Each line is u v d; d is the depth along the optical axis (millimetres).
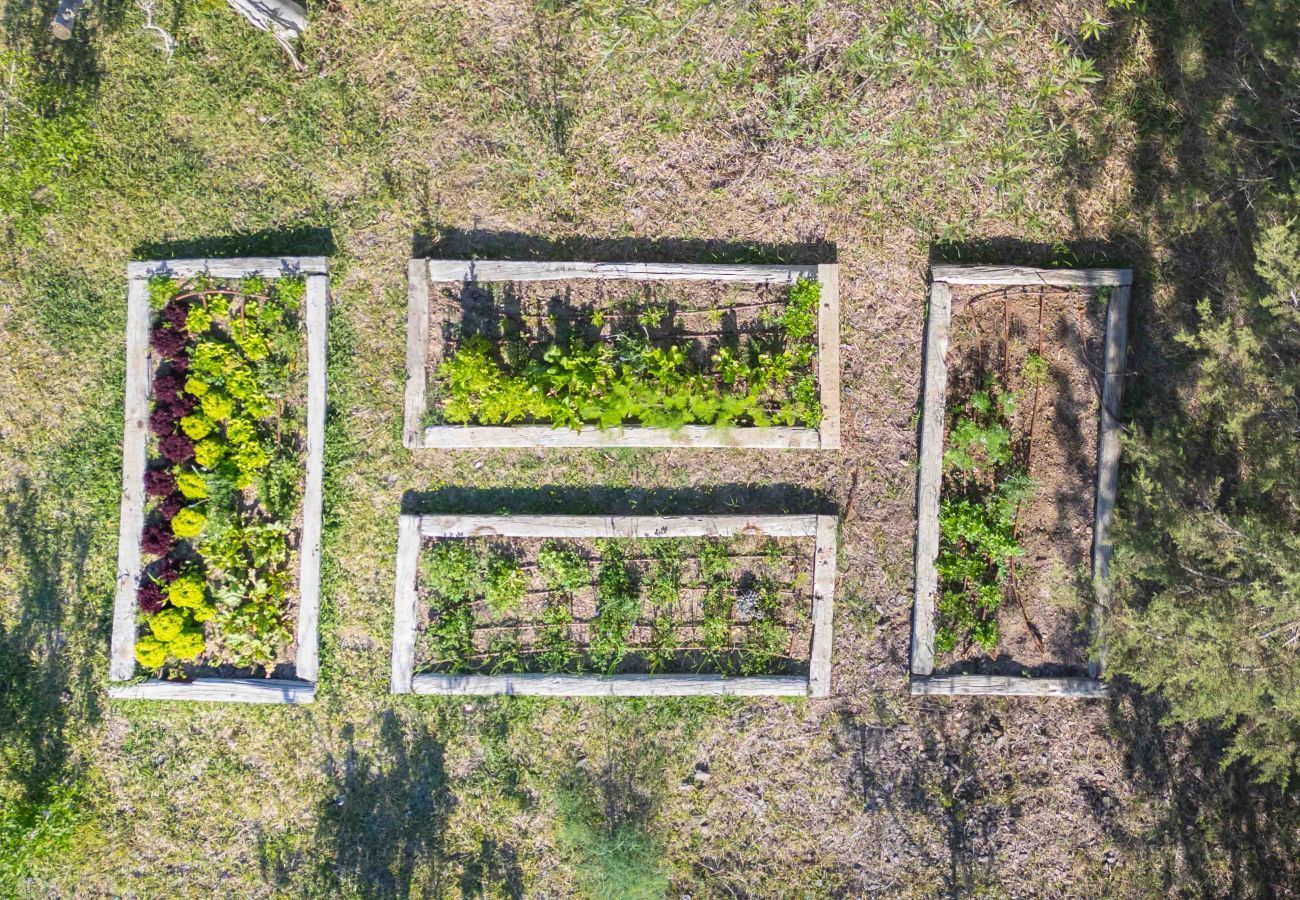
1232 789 9258
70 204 8859
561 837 9102
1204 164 9055
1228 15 8977
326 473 8898
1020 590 9234
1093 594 9047
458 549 8953
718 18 8758
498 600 8922
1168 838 9266
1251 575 7613
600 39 8805
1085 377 9180
